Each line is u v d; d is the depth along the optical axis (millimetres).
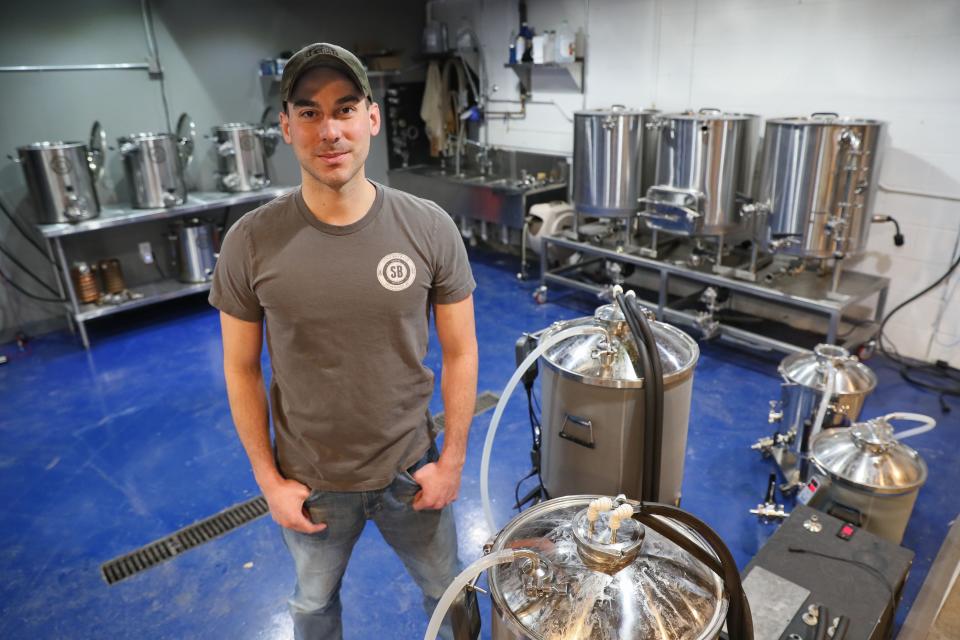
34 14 4152
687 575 1062
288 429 1374
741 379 3449
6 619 2080
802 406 2447
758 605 1502
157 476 2801
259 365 1356
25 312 4461
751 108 3902
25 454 2986
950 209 3301
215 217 5234
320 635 1589
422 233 1272
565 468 1982
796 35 3607
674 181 3672
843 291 3369
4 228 4301
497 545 1148
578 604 1006
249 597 2146
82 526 2502
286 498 1367
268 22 5168
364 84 1138
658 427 1695
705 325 3650
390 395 1317
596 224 4664
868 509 1956
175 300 5043
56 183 3984
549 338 1599
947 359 3504
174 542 2404
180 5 4715
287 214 1225
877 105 3410
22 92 4215
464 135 5887
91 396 3514
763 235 3412
